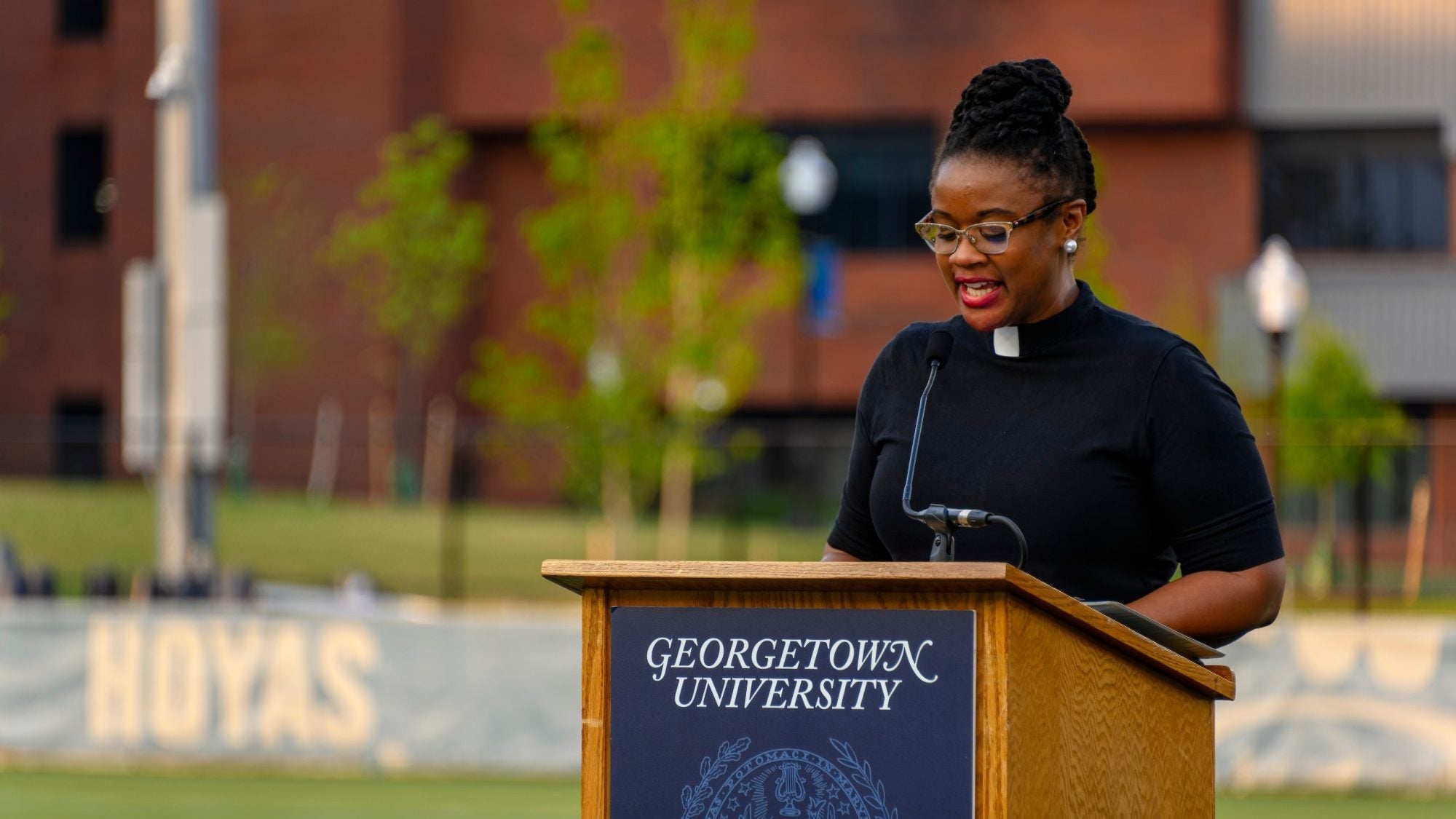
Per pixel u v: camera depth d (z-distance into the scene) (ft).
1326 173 257.55
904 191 266.98
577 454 177.58
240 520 179.32
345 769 92.53
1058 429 25.04
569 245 190.90
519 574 158.51
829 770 20.53
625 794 21.21
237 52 270.05
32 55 275.80
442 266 242.58
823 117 266.57
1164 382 24.75
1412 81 252.42
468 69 271.49
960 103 25.30
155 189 270.46
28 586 111.86
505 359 187.32
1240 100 255.91
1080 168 25.03
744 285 250.57
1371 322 245.86
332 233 266.16
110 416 271.69
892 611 20.45
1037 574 24.91
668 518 180.14
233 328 259.39
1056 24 256.93
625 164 193.06
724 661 21.02
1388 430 172.04
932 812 20.15
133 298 114.11
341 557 163.32
